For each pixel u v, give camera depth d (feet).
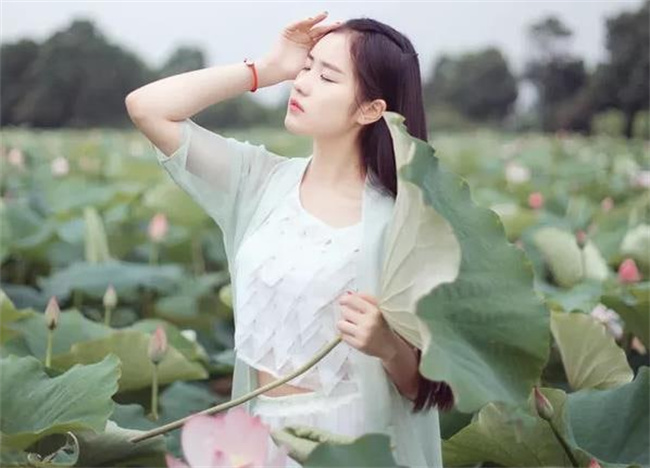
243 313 11.87
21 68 214.90
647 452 13.56
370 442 9.57
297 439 10.43
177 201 29.55
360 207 11.75
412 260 9.91
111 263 24.86
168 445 15.02
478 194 36.14
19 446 11.71
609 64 172.76
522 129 227.81
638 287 18.40
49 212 35.22
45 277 29.35
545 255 23.86
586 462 12.52
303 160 12.37
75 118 215.31
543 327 9.97
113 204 35.04
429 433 11.99
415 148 9.73
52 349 17.89
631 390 13.93
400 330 10.39
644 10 169.89
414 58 11.80
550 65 218.59
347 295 10.68
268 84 12.45
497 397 9.47
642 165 64.85
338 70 11.63
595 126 155.43
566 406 12.50
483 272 10.02
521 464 13.10
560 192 43.27
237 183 12.36
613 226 31.35
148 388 16.66
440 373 9.34
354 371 11.40
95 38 215.92
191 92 12.23
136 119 12.25
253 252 11.87
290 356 11.51
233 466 9.80
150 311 26.43
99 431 11.61
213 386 19.84
